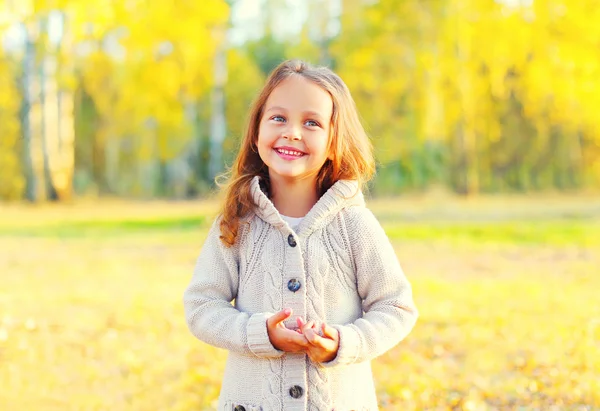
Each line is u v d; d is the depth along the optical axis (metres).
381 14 22.00
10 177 24.75
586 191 30.03
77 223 16.22
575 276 8.81
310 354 1.96
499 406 4.05
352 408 2.05
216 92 25.34
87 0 19.12
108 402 4.20
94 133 31.39
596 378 4.46
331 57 24.81
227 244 2.16
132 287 8.06
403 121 23.92
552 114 23.12
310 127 2.14
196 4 20.14
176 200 27.88
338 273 2.10
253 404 2.04
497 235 13.38
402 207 20.66
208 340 2.07
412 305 2.15
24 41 21.94
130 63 21.58
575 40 18.59
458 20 21.28
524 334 5.71
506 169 31.38
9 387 4.40
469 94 22.77
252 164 2.30
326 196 2.13
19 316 6.38
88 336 5.70
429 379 4.54
